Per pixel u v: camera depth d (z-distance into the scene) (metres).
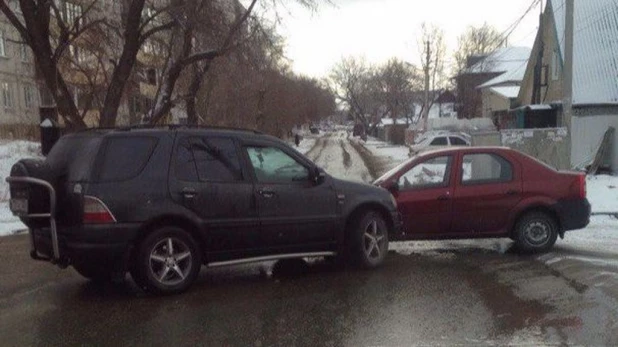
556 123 27.55
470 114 61.91
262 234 7.07
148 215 6.39
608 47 24.88
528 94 34.47
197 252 6.74
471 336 5.18
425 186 8.59
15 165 6.54
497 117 43.50
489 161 8.75
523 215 8.61
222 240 6.86
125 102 29.66
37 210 6.33
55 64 18.64
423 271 7.63
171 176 6.61
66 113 18.80
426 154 8.86
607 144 22.55
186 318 5.82
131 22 18.28
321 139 85.06
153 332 5.42
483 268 7.73
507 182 8.62
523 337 5.12
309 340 5.17
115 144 6.47
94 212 6.18
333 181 7.63
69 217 6.32
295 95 56.53
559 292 6.47
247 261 7.05
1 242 10.63
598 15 26.69
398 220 8.09
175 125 7.07
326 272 7.70
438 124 44.69
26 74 39.66
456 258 8.41
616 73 23.53
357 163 32.03
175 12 18.19
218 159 6.97
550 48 30.17
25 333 5.45
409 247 9.31
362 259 7.71
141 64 24.05
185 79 24.55
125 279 7.47
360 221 7.71
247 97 36.00
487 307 6.00
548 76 30.52
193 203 6.66
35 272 7.98
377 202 7.81
